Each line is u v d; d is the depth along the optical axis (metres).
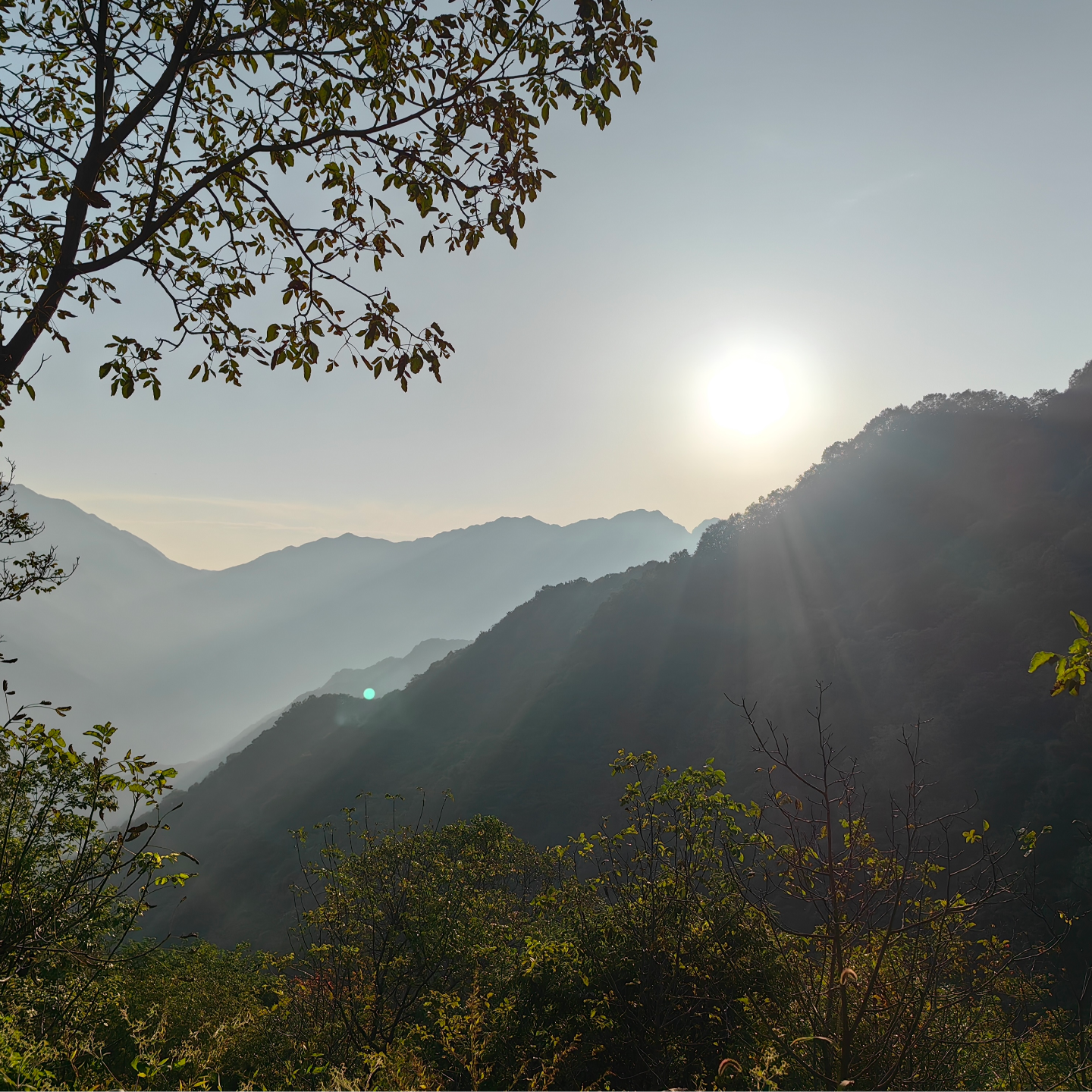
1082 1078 4.60
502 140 4.91
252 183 5.00
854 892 4.27
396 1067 3.81
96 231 5.50
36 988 3.43
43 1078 2.56
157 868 3.80
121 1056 4.14
